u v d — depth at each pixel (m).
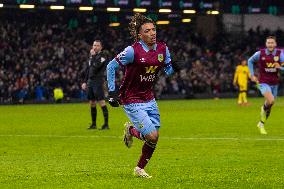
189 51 91.19
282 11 85.81
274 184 17.28
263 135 32.25
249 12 83.94
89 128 37.59
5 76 75.50
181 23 96.12
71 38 85.75
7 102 74.00
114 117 47.78
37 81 76.50
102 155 24.66
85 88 37.72
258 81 33.78
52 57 81.06
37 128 38.59
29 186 17.30
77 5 72.56
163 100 79.12
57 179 18.39
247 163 21.77
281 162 21.97
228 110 55.50
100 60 36.28
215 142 29.03
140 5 76.12
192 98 83.19
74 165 21.61
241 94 64.06
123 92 18.50
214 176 18.75
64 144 29.06
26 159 23.52
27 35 83.12
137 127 18.25
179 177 18.59
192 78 84.88
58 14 89.25
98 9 74.38
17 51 80.25
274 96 33.91
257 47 96.00
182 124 40.00
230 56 92.94
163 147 27.12
